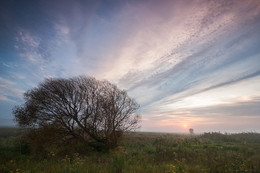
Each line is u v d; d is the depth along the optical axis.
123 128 14.91
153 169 7.23
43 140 12.34
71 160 10.23
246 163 8.20
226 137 22.17
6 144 14.16
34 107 13.09
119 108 14.89
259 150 12.94
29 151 12.59
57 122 13.20
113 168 7.47
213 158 9.90
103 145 14.20
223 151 12.52
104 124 14.00
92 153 12.71
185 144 16.19
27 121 12.95
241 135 25.47
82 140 13.91
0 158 9.77
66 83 14.06
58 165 8.04
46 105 13.35
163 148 13.83
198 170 7.21
